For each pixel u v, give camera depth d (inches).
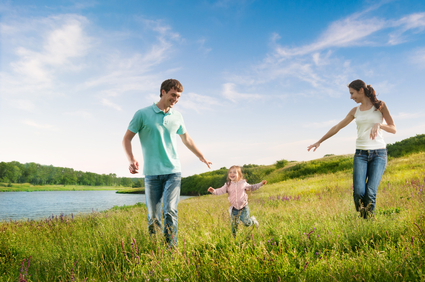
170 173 137.7
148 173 138.0
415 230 105.1
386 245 97.0
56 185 5826.8
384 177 441.4
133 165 131.8
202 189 2476.6
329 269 80.4
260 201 391.9
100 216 294.5
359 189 160.2
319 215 173.3
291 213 214.1
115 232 172.4
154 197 138.6
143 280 91.6
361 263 82.7
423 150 911.7
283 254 96.0
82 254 129.4
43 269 120.6
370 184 157.5
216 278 86.1
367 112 162.2
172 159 140.3
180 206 385.1
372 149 159.3
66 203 1445.6
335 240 112.0
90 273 102.2
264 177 1395.2
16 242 169.5
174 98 138.9
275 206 315.6
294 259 95.2
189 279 86.5
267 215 214.4
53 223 261.6
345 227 128.6
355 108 175.6
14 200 1815.9
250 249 112.9
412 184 272.5
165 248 118.5
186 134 162.2
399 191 249.9
